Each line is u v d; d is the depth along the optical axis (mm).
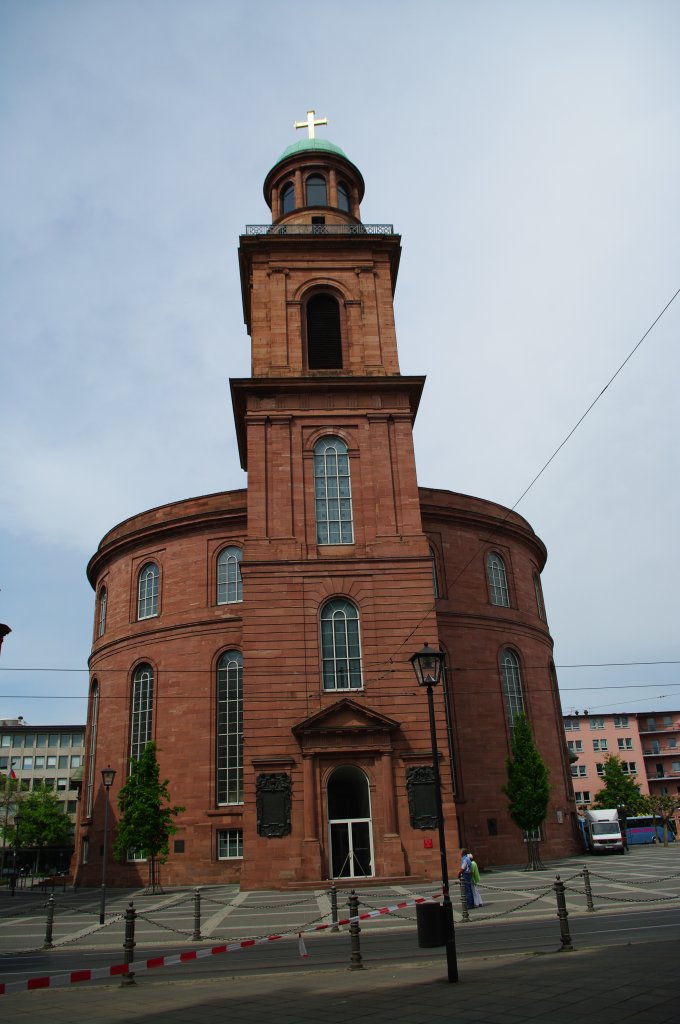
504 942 16641
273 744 31797
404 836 30875
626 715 111062
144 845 36438
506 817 41406
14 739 113188
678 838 95938
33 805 91125
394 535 35438
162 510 46375
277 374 38344
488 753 42312
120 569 47594
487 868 38281
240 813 39219
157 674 43094
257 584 34156
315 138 47438
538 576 53344
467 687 42906
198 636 42750
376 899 25875
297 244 41125
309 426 37375
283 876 30047
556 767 46750
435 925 12633
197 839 39156
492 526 47531
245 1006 11141
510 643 45906
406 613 34125
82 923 25234
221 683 41781
